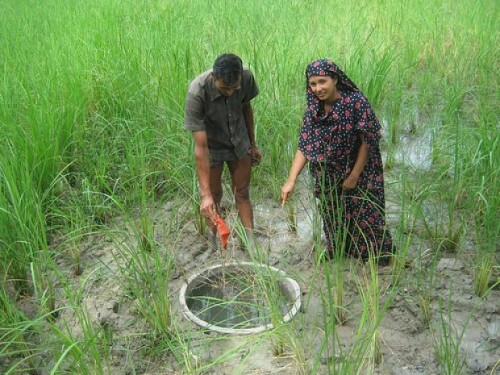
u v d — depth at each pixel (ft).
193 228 15.40
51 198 15.47
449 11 31.14
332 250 13.52
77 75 20.12
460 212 15.21
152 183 16.30
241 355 10.93
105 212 15.84
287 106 19.86
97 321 11.94
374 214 12.80
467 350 10.85
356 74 21.68
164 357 11.09
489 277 12.01
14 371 10.21
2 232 13.04
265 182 17.37
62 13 32.01
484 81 22.29
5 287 13.00
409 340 11.21
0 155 14.71
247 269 13.14
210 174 13.89
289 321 11.60
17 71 21.24
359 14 30.37
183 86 19.44
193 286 13.03
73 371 10.27
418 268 12.98
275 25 28.45
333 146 12.10
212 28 28.66
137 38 24.70
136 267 13.44
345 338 11.27
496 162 14.70
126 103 19.77
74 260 13.67
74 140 17.83
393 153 18.56
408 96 22.20
